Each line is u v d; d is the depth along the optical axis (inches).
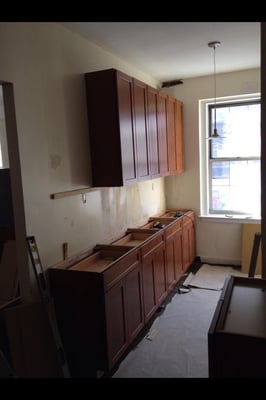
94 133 114.1
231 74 169.3
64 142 103.3
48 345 87.6
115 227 136.3
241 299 59.1
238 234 182.5
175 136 172.1
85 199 115.0
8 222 105.2
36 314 87.3
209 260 191.0
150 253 126.3
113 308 97.7
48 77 96.0
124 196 144.3
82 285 94.0
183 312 134.8
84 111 112.9
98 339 94.4
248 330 48.1
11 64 83.2
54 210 99.3
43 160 94.4
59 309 97.2
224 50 131.3
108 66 128.8
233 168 183.8
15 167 87.0
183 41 118.9
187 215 176.2
